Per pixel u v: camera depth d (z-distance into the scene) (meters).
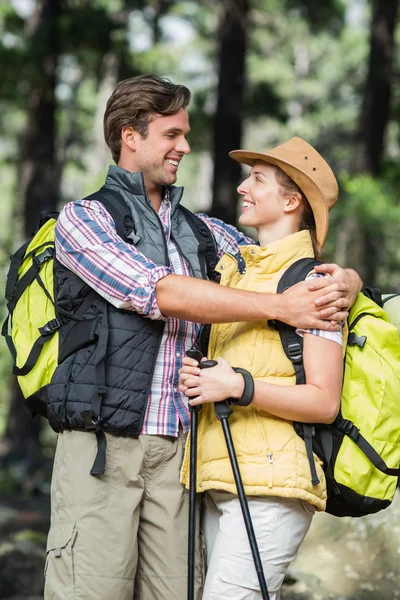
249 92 22.91
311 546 7.05
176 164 4.85
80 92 40.22
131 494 4.47
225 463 4.17
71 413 4.38
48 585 4.43
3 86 19.27
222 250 5.22
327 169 4.47
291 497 4.07
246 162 4.64
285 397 4.04
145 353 4.42
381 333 4.29
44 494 16.73
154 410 4.50
